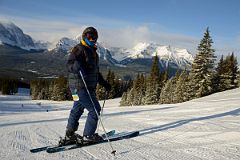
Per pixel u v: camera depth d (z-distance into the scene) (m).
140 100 62.66
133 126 7.52
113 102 74.62
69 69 4.58
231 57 47.91
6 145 5.03
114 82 90.00
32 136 6.12
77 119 4.89
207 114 10.66
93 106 4.75
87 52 4.64
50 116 15.21
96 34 4.67
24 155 4.25
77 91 4.64
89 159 4.03
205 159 4.09
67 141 4.76
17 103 77.50
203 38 41.72
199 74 41.75
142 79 67.06
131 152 4.46
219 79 46.75
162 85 62.00
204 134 5.98
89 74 4.70
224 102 19.09
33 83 129.00
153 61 62.72
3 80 142.88
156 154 4.36
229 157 4.19
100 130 6.90
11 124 9.66
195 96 42.31
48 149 4.39
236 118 8.78
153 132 6.38
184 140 5.45
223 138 5.55
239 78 47.19
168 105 22.44
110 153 4.39
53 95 99.44
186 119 8.77
